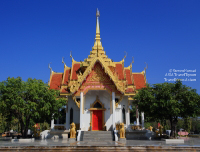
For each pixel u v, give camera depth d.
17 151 23.72
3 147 23.80
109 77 38.56
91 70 38.75
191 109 30.59
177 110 29.94
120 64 45.91
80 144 25.72
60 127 40.97
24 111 32.19
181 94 30.83
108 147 23.67
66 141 31.09
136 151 23.36
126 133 38.31
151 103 31.77
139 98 32.94
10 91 32.25
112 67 42.53
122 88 37.84
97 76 38.94
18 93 33.00
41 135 39.72
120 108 41.00
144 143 27.06
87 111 40.47
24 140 31.08
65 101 37.81
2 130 52.00
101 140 32.03
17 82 33.41
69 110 41.62
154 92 32.16
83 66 41.81
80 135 33.97
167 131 40.56
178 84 31.53
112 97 38.28
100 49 47.06
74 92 38.38
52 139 35.72
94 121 40.16
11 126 57.75
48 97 33.94
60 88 43.03
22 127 35.94
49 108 34.72
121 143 27.16
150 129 43.81
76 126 40.28
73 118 41.25
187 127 59.69
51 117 37.03
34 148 23.89
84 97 40.53
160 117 33.38
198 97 30.34
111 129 39.47
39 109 33.16
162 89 31.38
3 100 32.31
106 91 40.88
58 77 46.28
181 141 29.41
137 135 38.28
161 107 31.25
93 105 40.41
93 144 25.64
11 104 32.47
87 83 38.78
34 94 32.84
